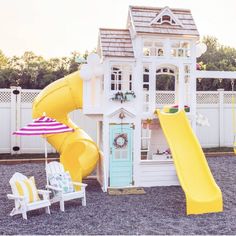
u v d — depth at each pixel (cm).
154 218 826
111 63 1102
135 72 1115
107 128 1094
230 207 918
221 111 1895
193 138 1050
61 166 966
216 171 1370
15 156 1642
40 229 748
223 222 798
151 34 1104
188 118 1151
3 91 1686
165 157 1181
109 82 1099
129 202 959
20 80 3438
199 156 1004
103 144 1104
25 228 754
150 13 1149
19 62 3697
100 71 1086
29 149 1717
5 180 1220
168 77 2606
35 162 1546
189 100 1170
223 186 1138
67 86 1180
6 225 773
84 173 1123
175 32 1123
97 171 1237
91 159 1130
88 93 1099
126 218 825
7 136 1702
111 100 1097
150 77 1123
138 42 1109
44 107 1187
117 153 1103
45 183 1183
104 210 888
